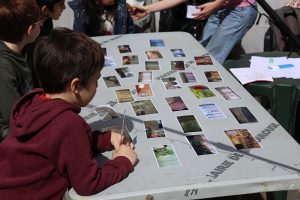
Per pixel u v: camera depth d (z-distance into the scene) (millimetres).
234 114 1496
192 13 3025
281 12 3047
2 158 1224
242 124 1431
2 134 1561
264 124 1432
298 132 2367
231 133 1375
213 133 1377
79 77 1188
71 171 1098
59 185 1164
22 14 1581
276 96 2119
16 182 1161
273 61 2365
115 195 1093
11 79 1543
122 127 1415
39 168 1152
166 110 1530
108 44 2219
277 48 2934
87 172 1095
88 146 1135
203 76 1818
